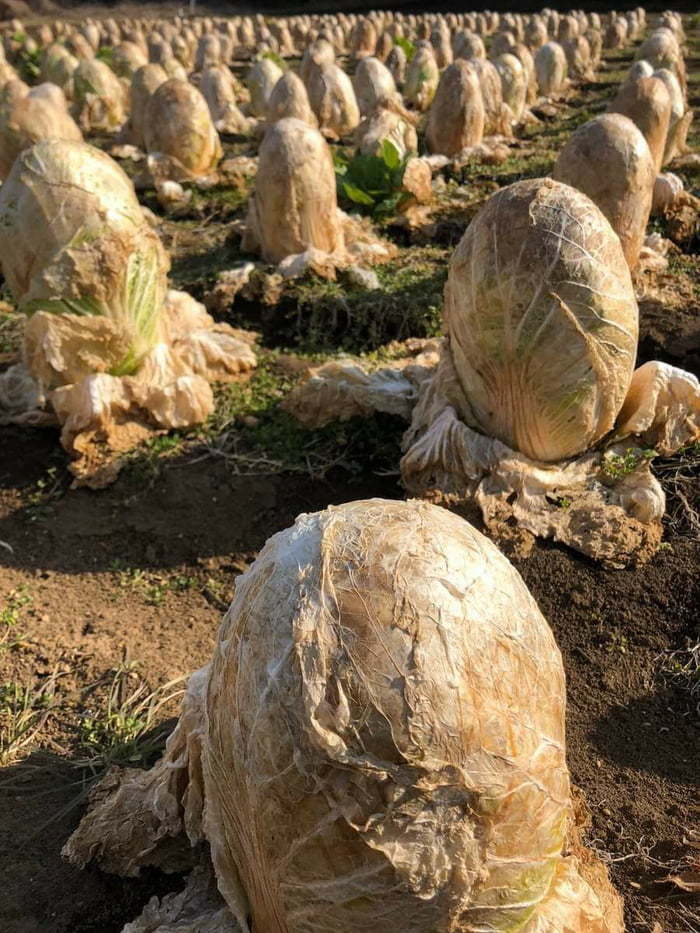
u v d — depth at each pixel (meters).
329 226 8.69
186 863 3.28
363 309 7.71
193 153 11.67
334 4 46.69
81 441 5.87
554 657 2.43
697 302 7.46
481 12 40.88
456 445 5.19
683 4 36.19
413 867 2.14
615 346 4.76
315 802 2.13
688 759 3.95
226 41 26.52
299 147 8.32
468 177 12.12
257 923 2.58
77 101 16.27
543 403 4.89
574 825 3.13
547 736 2.32
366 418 6.23
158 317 6.26
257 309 8.08
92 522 5.57
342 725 2.08
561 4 40.31
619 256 4.76
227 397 6.67
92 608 4.93
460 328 4.99
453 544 2.30
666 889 3.41
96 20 41.81
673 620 4.62
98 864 3.42
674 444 5.43
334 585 2.18
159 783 3.19
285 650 2.14
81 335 5.88
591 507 5.06
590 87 19.69
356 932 2.24
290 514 5.57
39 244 5.70
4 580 5.12
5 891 3.40
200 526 5.50
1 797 3.81
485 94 14.18
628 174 7.22
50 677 4.45
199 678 2.96
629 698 4.26
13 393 6.37
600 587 4.77
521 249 4.60
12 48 26.25
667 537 5.08
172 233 10.20
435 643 2.12
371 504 2.45
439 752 2.10
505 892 2.27
